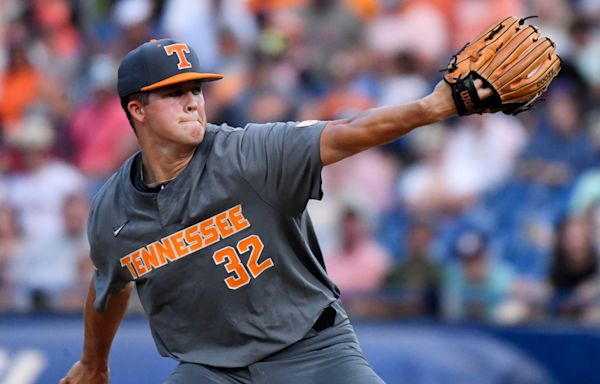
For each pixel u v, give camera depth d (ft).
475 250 82.69
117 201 42.24
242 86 109.19
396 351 75.41
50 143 108.47
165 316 42.68
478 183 98.99
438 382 74.13
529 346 74.59
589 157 98.07
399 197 99.71
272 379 41.68
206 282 41.16
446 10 113.09
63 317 79.41
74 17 119.96
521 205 96.78
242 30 113.19
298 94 109.19
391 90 108.06
